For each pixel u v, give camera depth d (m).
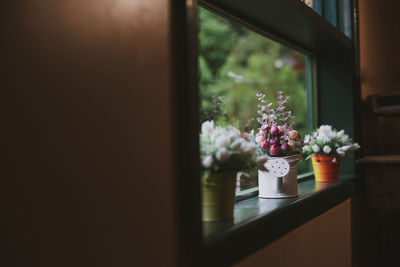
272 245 1.45
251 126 2.04
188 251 1.03
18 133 1.19
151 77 1.08
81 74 1.14
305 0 2.29
